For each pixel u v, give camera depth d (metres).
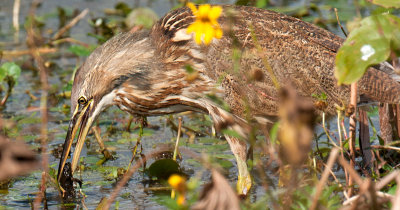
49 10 18.95
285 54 10.16
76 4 19.56
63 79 14.77
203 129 12.41
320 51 10.18
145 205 9.14
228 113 10.28
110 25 16.45
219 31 6.88
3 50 16.14
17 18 17.39
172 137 11.98
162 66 10.40
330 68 10.10
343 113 10.14
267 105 10.14
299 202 6.92
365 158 10.13
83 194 9.69
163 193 9.60
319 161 8.58
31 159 4.53
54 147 11.55
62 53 16.45
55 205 9.30
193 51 10.20
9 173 4.46
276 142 8.70
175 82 10.38
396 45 7.58
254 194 9.62
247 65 10.07
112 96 10.67
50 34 17.33
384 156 10.23
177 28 10.42
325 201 6.89
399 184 6.27
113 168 10.30
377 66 9.91
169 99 10.56
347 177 8.97
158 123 12.80
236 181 10.15
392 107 10.16
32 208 9.14
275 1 17.73
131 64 10.47
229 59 10.04
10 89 13.37
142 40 10.68
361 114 10.17
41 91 14.27
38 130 12.33
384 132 10.38
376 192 6.80
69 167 10.20
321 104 8.95
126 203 9.25
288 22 10.45
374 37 7.59
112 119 12.98
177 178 5.81
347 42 7.65
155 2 19.05
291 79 10.12
